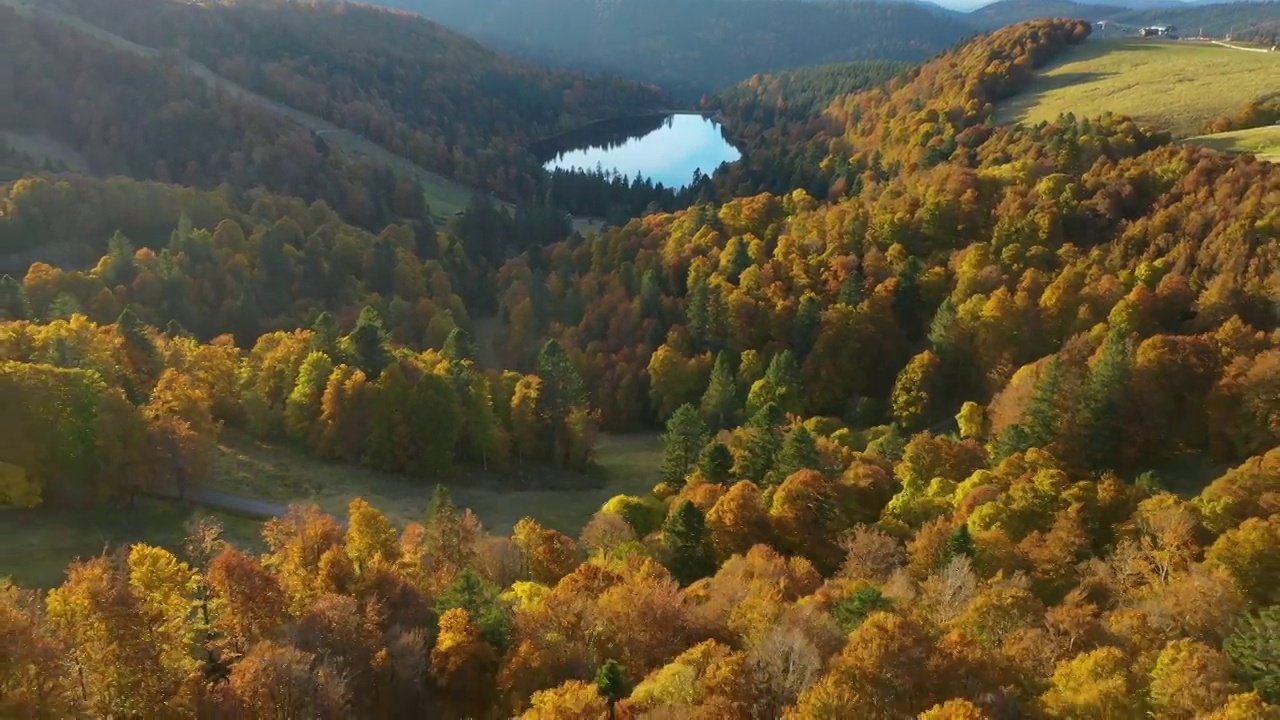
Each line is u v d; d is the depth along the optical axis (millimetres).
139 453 72375
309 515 61438
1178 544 52344
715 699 35250
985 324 105250
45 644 34781
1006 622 43312
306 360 94562
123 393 73938
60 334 81812
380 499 84562
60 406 69625
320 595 49312
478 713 44094
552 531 65188
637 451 114375
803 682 36594
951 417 104750
